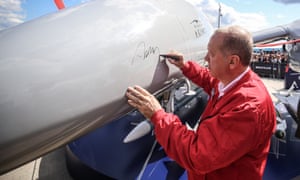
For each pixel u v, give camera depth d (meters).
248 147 0.93
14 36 0.88
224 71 1.05
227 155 0.91
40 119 0.79
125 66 1.10
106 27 1.11
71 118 0.88
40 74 0.81
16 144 0.75
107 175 2.40
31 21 1.02
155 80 1.32
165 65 1.43
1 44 0.84
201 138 0.96
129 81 1.13
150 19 1.38
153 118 1.07
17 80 0.76
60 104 0.84
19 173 3.02
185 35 1.68
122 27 1.18
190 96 4.59
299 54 4.11
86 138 3.12
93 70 0.96
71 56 0.91
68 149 2.97
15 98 0.74
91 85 0.95
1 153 0.75
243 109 0.90
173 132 1.02
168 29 1.49
